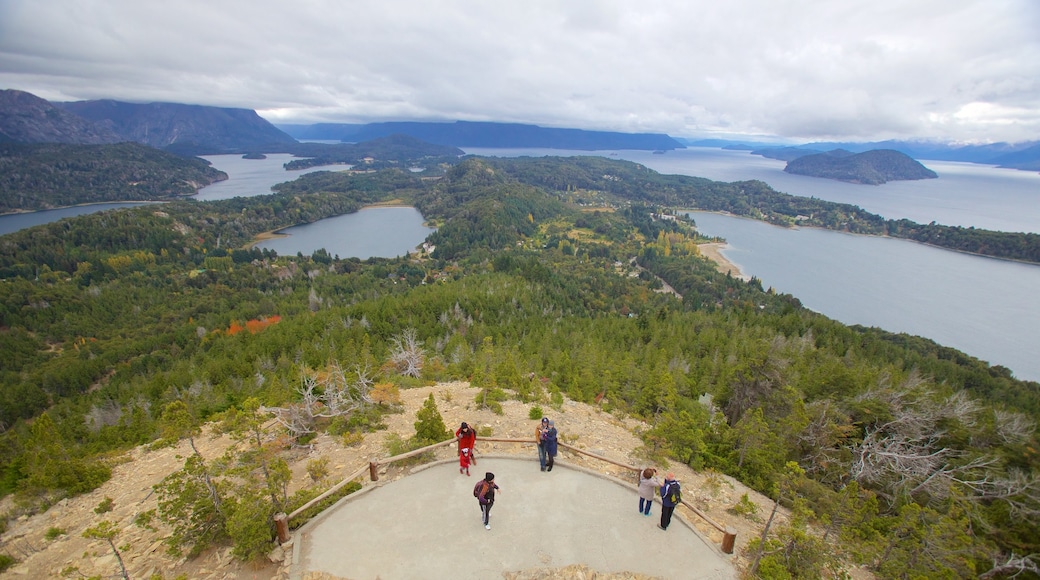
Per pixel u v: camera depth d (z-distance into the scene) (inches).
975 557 801.6
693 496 807.1
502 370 1577.3
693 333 3243.1
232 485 641.0
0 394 3228.3
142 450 1037.2
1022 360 4835.1
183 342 4256.9
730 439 1053.8
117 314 5246.1
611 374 1870.1
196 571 561.9
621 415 1315.2
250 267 7003.0
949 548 756.0
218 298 5669.3
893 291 6929.1
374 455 839.1
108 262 6948.8
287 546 563.5
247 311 4936.0
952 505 856.3
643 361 2349.9
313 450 888.9
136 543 650.8
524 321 3823.8
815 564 591.2
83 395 3186.5
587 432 1019.9
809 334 3161.9
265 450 730.8
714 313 4229.8
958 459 1101.7
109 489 853.2
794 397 1301.7
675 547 586.2
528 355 2502.5
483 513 605.9
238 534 541.0
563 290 5639.8
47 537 695.1
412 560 542.6
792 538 601.6
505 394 1262.3
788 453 1152.8
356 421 993.5
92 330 4810.5
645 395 1464.1
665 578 540.4
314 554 549.6
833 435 1163.9
